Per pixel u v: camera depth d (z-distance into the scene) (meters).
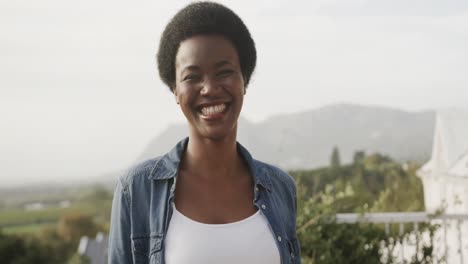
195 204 1.68
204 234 1.61
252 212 1.73
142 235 1.68
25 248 30.53
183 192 1.71
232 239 1.61
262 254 1.63
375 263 4.10
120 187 1.75
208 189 1.72
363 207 4.37
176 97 1.73
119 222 1.72
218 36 1.62
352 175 13.39
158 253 1.61
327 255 4.02
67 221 48.62
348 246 4.12
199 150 1.72
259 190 1.78
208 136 1.64
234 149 1.78
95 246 23.16
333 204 4.47
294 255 1.91
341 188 5.04
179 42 1.65
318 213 4.16
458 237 4.34
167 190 1.70
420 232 4.27
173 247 1.60
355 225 4.16
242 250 1.60
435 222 4.44
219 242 1.59
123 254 1.70
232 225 1.65
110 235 1.74
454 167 10.52
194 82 1.63
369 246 4.16
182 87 1.63
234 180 1.77
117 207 1.74
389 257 4.15
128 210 1.72
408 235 4.26
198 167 1.73
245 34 1.69
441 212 4.27
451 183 10.25
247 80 1.79
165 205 1.67
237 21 1.68
